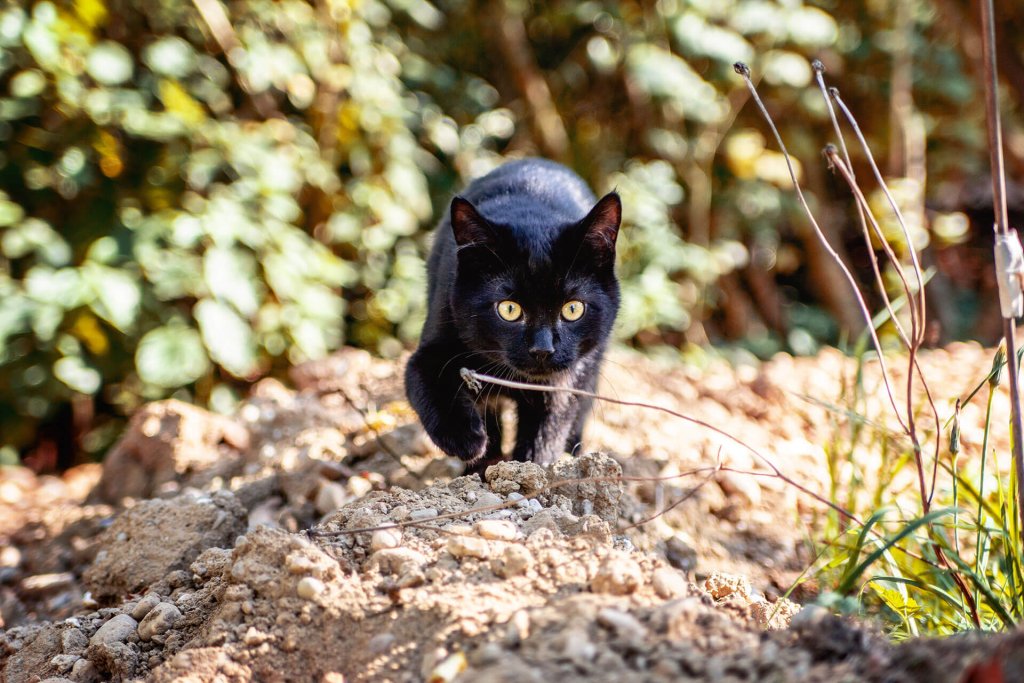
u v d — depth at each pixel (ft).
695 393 17.02
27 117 20.27
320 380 17.48
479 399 12.53
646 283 23.00
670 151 26.53
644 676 6.72
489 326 12.04
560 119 28.58
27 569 13.85
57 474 21.33
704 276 25.57
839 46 28.25
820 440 15.15
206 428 15.20
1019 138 31.71
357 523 9.35
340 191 22.91
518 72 27.55
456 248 12.09
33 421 20.59
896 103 28.58
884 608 10.85
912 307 9.62
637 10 26.94
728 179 27.99
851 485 11.50
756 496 13.17
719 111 25.80
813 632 7.30
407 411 14.66
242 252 20.10
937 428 9.57
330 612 8.26
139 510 12.15
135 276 19.06
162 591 10.41
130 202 20.18
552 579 8.24
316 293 20.58
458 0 27.12
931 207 33.04
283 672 8.04
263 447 14.48
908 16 28.32
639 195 24.14
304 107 23.12
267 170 20.12
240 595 8.61
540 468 10.63
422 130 25.26
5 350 19.42
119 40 21.29
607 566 8.00
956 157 31.17
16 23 18.28
